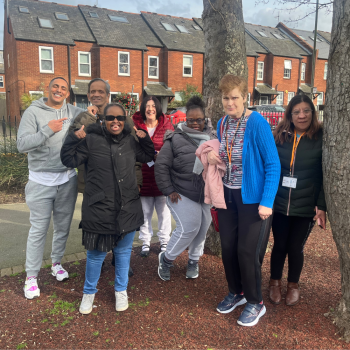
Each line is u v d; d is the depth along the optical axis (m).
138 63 21.62
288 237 2.72
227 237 2.48
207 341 2.27
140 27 22.88
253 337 2.31
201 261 3.52
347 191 2.18
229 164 2.39
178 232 2.92
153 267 3.41
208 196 2.50
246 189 2.29
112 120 2.40
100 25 21.28
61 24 20.09
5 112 25.12
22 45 18.31
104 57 20.44
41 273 3.26
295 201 2.53
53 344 2.23
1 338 2.28
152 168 3.52
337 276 3.16
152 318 2.52
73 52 19.73
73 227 4.61
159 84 22.61
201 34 24.50
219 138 2.54
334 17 2.17
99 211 2.41
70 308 2.65
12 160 6.84
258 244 2.34
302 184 2.51
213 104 3.54
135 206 2.55
